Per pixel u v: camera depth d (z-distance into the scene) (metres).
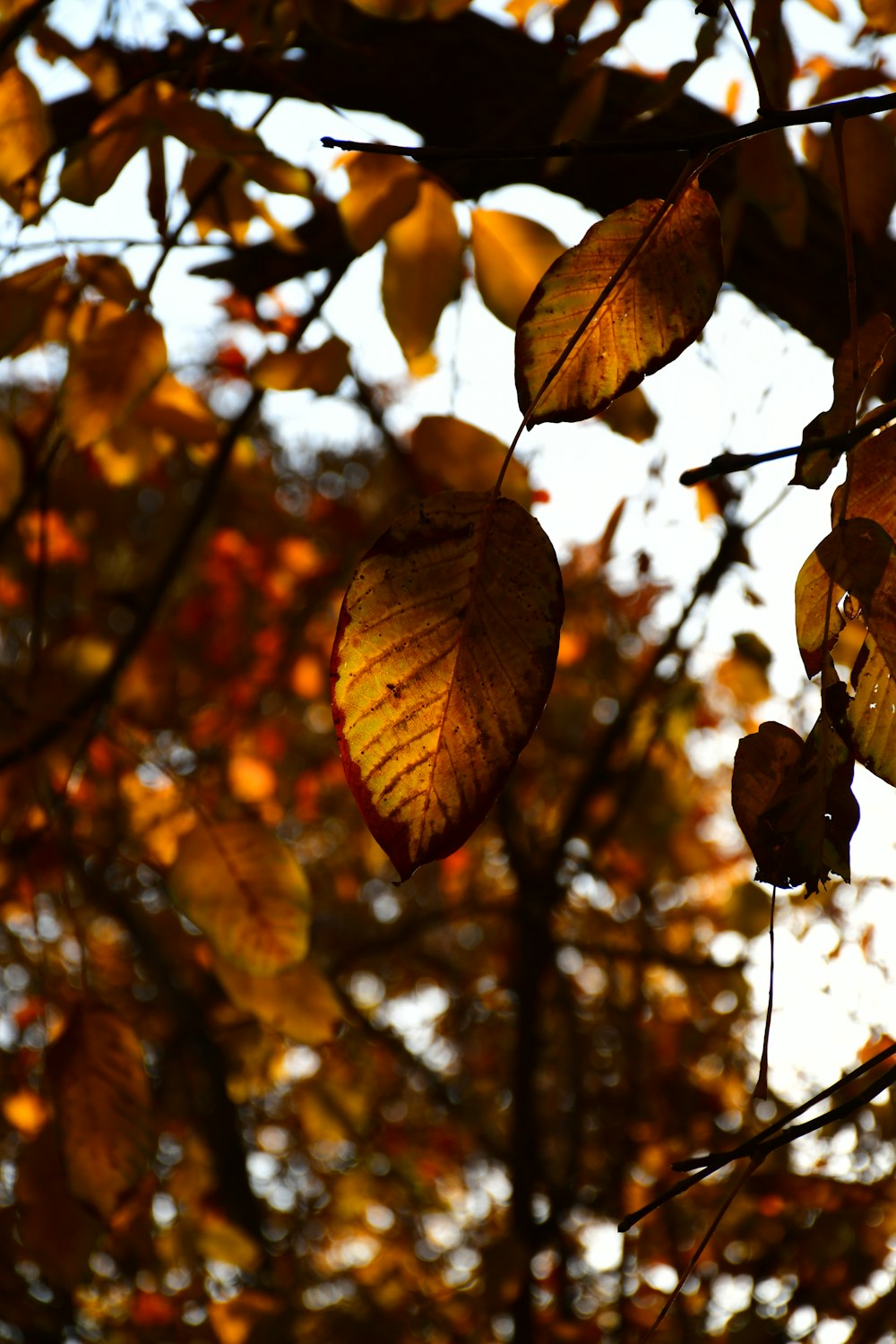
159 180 1.57
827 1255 2.79
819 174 1.61
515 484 1.68
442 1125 7.66
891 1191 2.76
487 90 2.31
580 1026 6.31
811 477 1.10
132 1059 1.59
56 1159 1.64
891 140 1.58
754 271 2.19
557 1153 6.37
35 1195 1.63
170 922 6.45
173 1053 6.13
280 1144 7.35
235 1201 5.71
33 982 5.19
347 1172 6.42
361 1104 2.80
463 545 1.08
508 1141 7.00
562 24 1.72
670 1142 5.23
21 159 1.54
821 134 1.61
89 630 4.73
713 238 1.11
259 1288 3.96
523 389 1.11
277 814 5.53
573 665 5.05
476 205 1.51
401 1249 6.15
